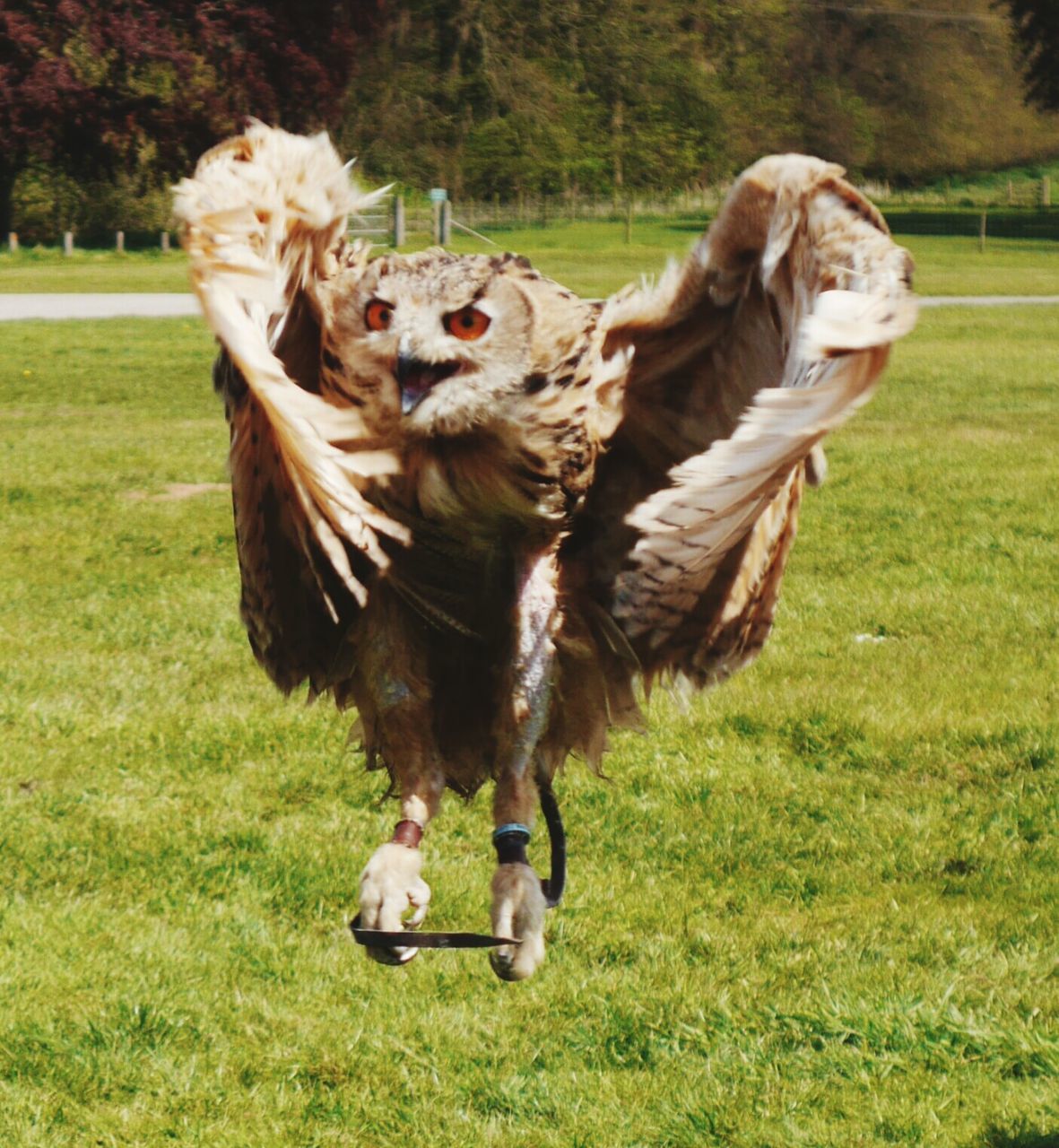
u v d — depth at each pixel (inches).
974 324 1793.8
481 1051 356.8
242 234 222.7
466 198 3929.6
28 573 713.0
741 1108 333.4
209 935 402.3
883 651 609.3
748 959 389.4
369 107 3929.6
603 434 255.4
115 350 1528.1
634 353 257.8
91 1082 346.0
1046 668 587.8
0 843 445.4
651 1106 336.5
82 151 2970.0
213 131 2945.4
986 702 550.6
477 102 4025.6
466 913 412.2
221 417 1147.9
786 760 510.0
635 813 468.8
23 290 2171.5
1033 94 4030.5
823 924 406.0
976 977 378.9
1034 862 437.1
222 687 568.7
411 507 247.8
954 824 459.2
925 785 488.7
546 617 252.8
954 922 403.5
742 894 421.7
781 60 4586.6
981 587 695.7
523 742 249.8
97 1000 373.1
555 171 4013.3
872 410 1200.2
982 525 810.8
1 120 2844.5
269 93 2947.8
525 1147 325.4
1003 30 4891.7
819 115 4534.9
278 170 227.0
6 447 1010.1
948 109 4773.6
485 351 234.4
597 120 4178.2
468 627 261.4
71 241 2859.3
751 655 266.7
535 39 4239.7
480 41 4040.4
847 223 222.7
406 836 240.7
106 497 868.6
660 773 496.1
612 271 2265.0
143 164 3093.0
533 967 232.1
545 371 238.2
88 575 711.1
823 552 756.0
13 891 422.9
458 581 257.3
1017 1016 361.7
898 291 208.2
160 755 509.0
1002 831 455.5
